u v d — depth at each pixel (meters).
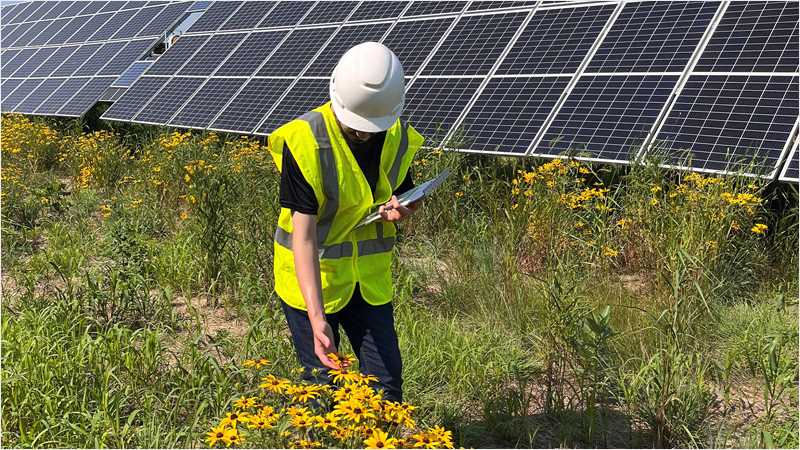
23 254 6.16
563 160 5.95
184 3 14.62
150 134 10.34
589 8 7.90
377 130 2.34
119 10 16.25
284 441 2.12
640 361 3.67
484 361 3.70
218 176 6.25
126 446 2.92
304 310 2.61
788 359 3.48
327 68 9.24
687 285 4.29
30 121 12.52
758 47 6.18
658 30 7.04
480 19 8.80
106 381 3.12
